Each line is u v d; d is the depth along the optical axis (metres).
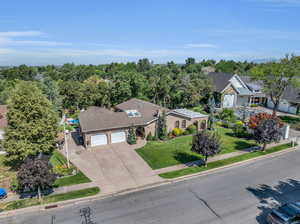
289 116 41.09
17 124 20.02
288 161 22.28
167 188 17.25
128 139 27.28
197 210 14.41
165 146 26.17
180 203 15.20
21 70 98.00
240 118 38.03
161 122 28.34
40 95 21.52
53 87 43.06
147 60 122.12
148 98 50.44
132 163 21.67
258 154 23.67
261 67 41.12
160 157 23.03
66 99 43.22
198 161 22.09
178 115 30.64
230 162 21.72
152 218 13.62
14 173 20.11
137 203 15.27
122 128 27.25
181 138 29.20
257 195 16.17
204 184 17.81
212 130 32.44
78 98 43.12
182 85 45.50
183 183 18.02
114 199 15.78
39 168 14.70
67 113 43.75
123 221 13.37
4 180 18.73
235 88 47.00
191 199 15.69
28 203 15.14
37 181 14.47
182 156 23.33
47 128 21.36
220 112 39.91
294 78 37.00
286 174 19.52
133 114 29.92
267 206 14.83
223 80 49.25
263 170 20.31
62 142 27.45
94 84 47.72
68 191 16.72
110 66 121.31
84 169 20.41
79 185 17.61
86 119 27.44
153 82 47.78
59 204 15.16
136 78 50.88
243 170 20.31
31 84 21.45
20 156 20.61
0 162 22.41
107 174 19.47
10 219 13.66
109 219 13.58
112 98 46.91
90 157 23.12
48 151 23.22
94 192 16.56
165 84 46.38
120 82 46.94
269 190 16.89
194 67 102.88
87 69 106.75
